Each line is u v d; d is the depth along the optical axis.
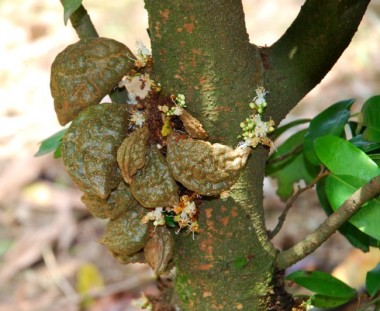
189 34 0.73
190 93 0.75
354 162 0.79
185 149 0.74
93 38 0.78
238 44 0.75
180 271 0.82
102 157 0.74
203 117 0.76
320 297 0.91
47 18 3.18
